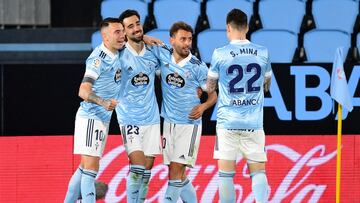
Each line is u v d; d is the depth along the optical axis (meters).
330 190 26.20
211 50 34.38
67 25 41.25
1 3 39.50
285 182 26.12
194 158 24.02
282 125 26.28
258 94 22.66
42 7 39.97
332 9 36.97
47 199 25.94
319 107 26.33
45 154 25.95
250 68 22.47
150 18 37.56
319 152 26.20
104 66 22.38
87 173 22.69
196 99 23.70
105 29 22.33
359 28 37.19
